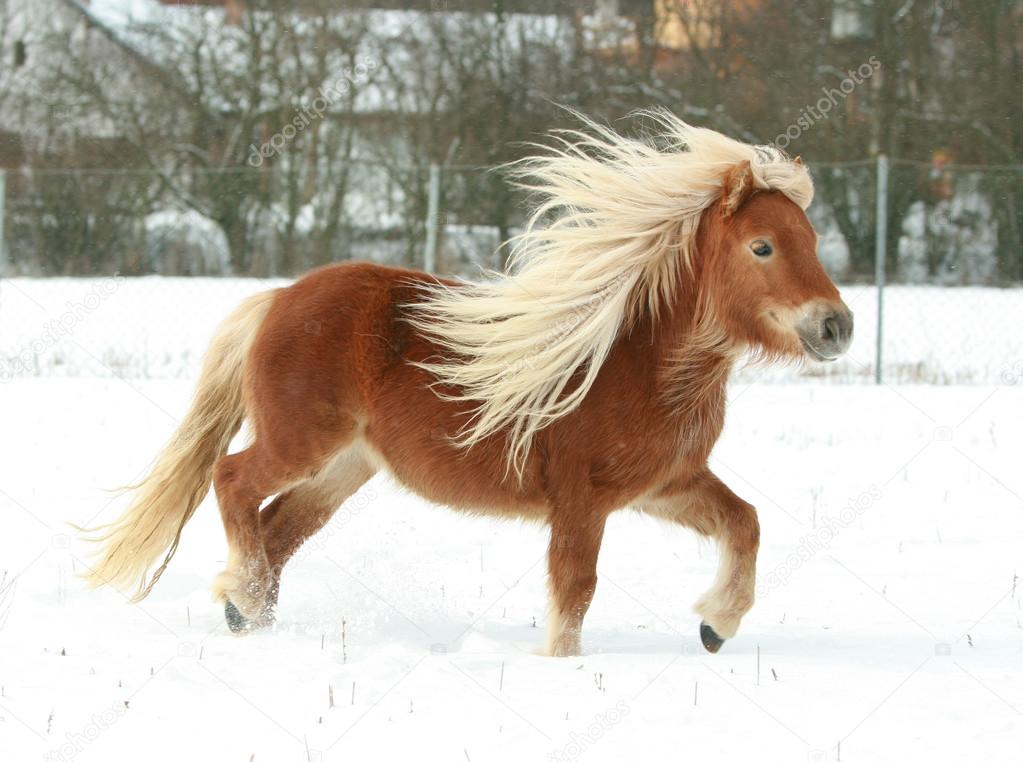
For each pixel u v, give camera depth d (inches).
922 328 783.7
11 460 429.4
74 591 281.0
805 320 226.4
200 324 779.4
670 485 253.1
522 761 174.4
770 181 237.6
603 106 1032.2
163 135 1046.4
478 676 217.5
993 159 1095.0
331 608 277.3
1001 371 649.6
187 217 993.5
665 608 287.0
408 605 281.6
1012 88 1087.6
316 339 258.7
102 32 1080.8
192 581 299.4
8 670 214.5
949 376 634.2
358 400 260.1
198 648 234.2
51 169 1085.1
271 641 244.8
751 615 277.3
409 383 254.5
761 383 631.2
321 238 947.3
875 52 1066.7
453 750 178.5
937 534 353.1
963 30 1089.4
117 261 984.3
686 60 1063.6
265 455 261.9
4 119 1088.2
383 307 260.1
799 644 250.1
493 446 249.4
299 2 1011.9
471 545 344.5
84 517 350.3
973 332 771.4
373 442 262.8
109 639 241.1
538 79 1034.7
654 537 361.1
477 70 1025.5
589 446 243.0
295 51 1013.8
